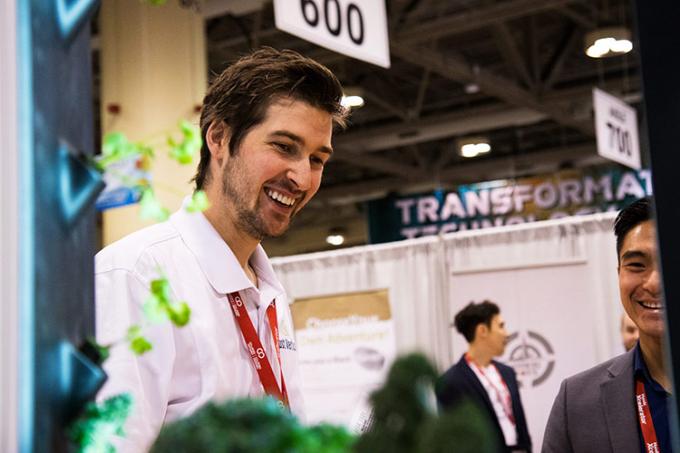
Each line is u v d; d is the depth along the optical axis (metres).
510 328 5.67
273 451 0.68
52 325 0.80
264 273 1.89
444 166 15.94
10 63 0.78
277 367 1.77
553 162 14.88
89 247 0.92
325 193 16.78
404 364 0.67
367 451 0.66
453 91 13.09
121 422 0.88
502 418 5.15
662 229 0.92
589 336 5.55
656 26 0.95
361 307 6.09
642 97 0.95
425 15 10.11
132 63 6.54
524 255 5.73
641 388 2.17
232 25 10.23
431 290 5.93
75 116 0.90
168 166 5.60
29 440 0.74
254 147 1.67
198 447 0.67
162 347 1.57
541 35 11.76
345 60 11.11
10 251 0.75
